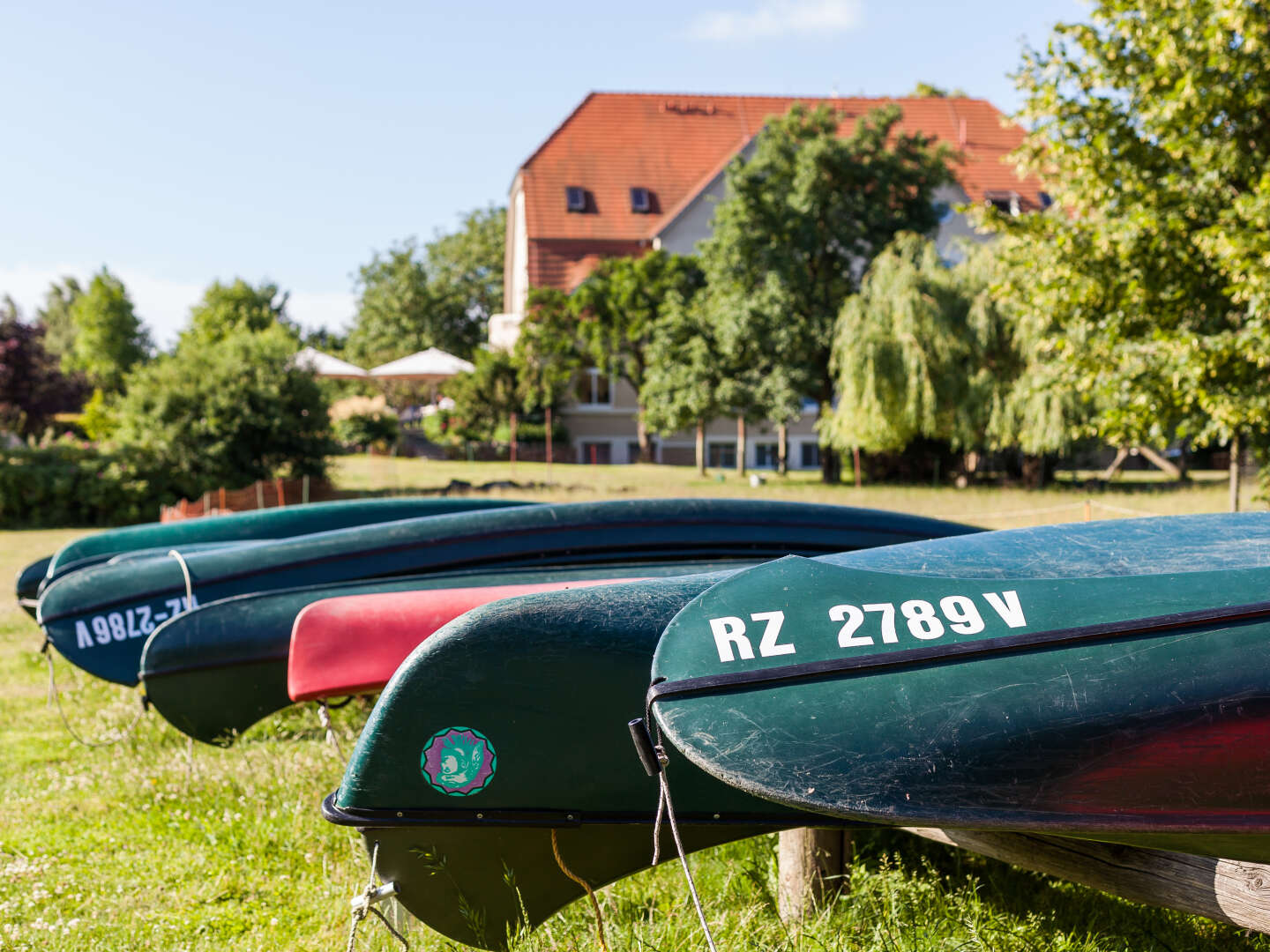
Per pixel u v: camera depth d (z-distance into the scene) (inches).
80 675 284.4
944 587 100.5
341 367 1227.2
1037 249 374.6
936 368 806.5
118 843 163.3
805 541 234.7
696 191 1296.8
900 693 91.8
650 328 1037.8
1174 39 332.5
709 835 121.9
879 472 944.3
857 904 123.1
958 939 116.6
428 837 116.3
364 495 818.8
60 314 2642.7
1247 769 89.5
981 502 697.0
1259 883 99.4
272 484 762.8
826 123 940.6
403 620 165.6
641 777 118.4
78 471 791.7
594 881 121.2
